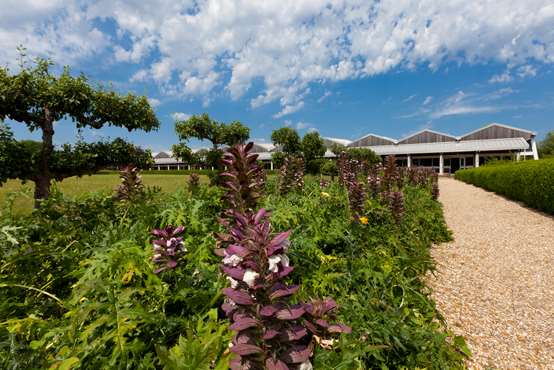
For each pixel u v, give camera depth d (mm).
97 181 13562
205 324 1831
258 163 2547
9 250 2295
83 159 5656
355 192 4438
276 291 1271
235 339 1338
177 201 3666
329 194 5605
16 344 1448
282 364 1229
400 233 4547
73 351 1446
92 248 2576
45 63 5375
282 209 3576
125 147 6223
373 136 44500
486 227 6992
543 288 3656
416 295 2764
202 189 4191
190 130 9727
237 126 10062
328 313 1688
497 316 2988
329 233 3373
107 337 1501
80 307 1760
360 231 3742
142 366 1492
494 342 2562
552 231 6426
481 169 17562
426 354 1984
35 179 5438
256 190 2508
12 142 5043
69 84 5391
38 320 1690
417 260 3363
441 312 2982
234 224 2412
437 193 9508
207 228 3227
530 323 2881
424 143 41500
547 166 8062
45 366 1385
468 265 4414
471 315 2973
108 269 2184
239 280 1325
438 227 6152
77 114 5680
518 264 4484
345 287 2615
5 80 5000
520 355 2410
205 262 2564
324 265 2639
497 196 12547
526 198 9672
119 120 6059
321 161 16359
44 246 2473
